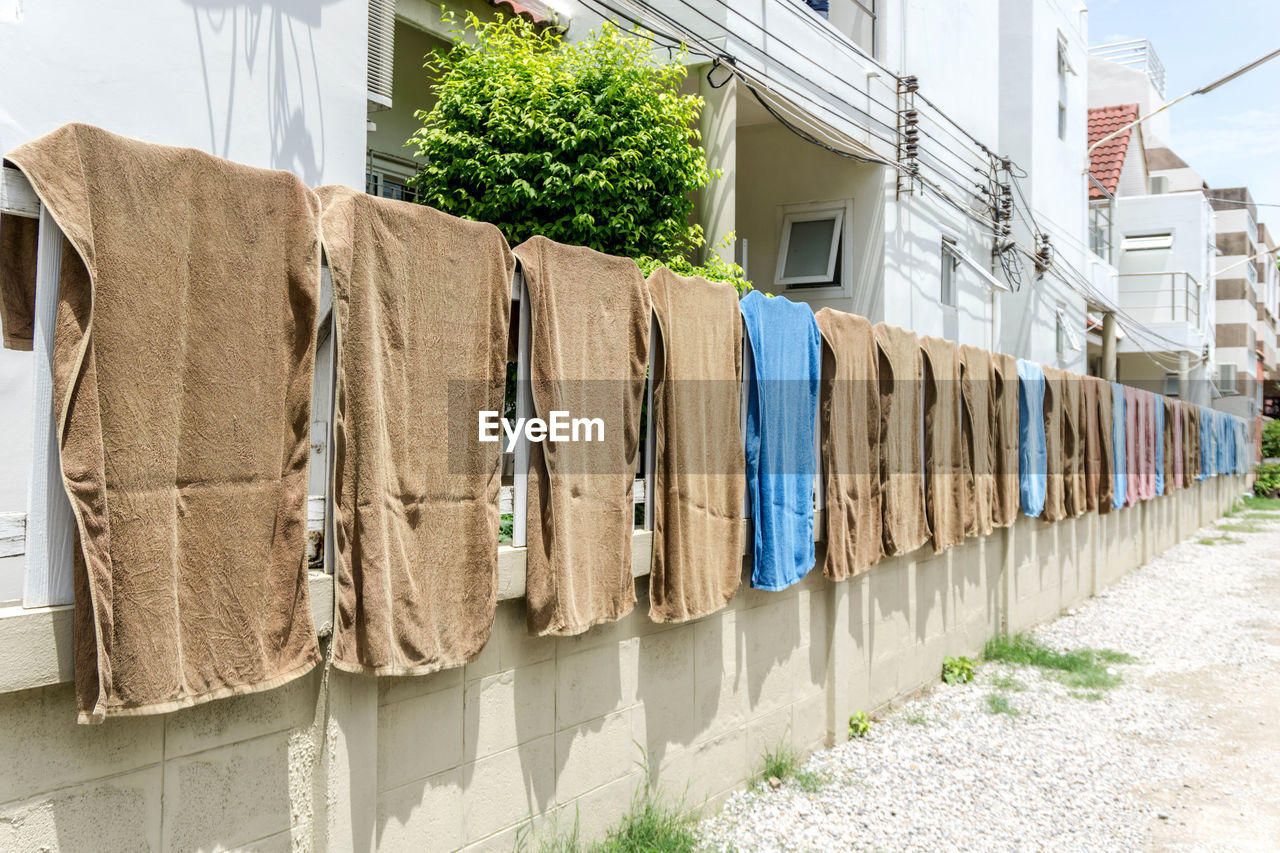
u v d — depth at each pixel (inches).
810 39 374.0
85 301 91.8
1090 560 519.2
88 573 90.7
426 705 138.2
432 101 337.4
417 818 136.6
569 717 164.7
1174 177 1631.4
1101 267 811.4
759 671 220.2
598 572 164.1
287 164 200.2
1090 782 238.2
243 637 107.3
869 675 271.9
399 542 125.7
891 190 430.3
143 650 96.0
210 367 103.9
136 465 96.0
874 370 256.1
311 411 122.7
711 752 203.3
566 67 274.8
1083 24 750.5
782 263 440.5
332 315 120.3
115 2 170.4
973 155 521.3
